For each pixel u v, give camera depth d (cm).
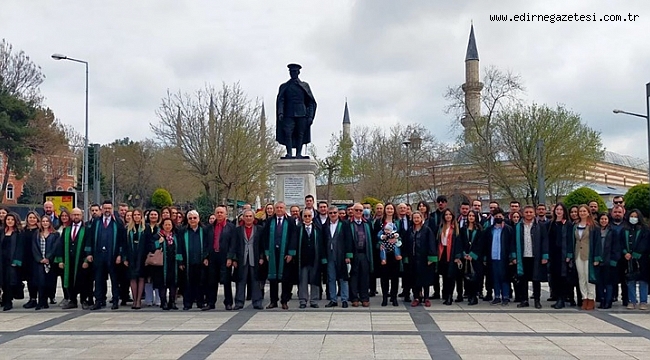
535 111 4591
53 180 6059
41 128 5050
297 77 2056
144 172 7431
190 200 5738
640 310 1384
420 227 1438
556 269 1429
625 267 1422
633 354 904
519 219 1471
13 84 4928
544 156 4456
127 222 1461
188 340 1027
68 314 1362
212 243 1412
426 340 1012
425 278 1424
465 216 1510
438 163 6050
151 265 1425
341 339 1022
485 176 5022
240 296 1421
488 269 1532
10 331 1141
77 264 1453
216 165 4219
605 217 1406
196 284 1434
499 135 4694
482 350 932
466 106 4788
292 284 1425
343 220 1459
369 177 6347
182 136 4284
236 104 4366
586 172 4891
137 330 1134
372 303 1510
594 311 1370
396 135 7000
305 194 1970
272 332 1097
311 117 2052
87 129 3312
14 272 1445
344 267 1429
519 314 1320
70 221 1484
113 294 1448
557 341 1006
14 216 1480
